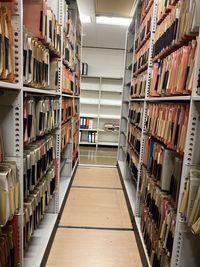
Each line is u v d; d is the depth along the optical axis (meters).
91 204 2.85
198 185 1.09
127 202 2.88
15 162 1.22
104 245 2.08
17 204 1.16
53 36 1.84
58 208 2.43
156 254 1.62
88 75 5.93
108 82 6.18
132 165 3.07
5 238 1.15
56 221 2.31
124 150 4.39
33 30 1.52
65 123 3.01
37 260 1.71
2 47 0.98
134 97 3.14
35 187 1.74
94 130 6.13
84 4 3.60
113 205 2.87
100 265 1.83
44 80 1.67
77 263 1.83
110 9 3.79
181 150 1.29
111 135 6.41
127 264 1.86
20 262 1.32
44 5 1.55
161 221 1.55
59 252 1.95
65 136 2.96
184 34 1.27
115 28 4.64
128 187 3.25
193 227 1.04
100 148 6.12
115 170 4.25
